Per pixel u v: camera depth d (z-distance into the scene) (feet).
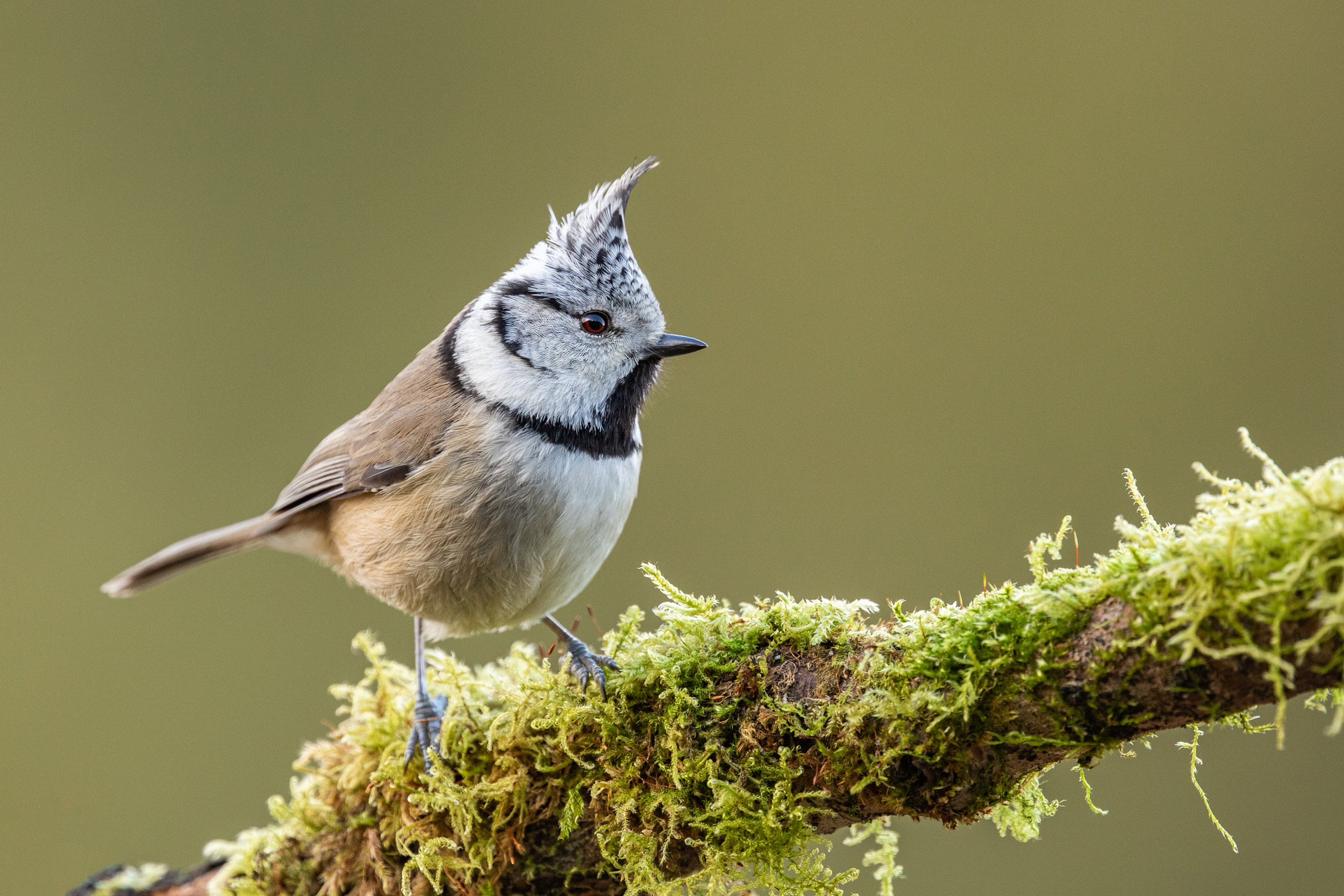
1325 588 10.95
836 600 16.14
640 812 16.55
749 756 15.67
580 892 18.22
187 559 26.58
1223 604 11.55
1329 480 11.20
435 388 23.40
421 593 22.88
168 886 20.84
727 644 16.25
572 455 22.29
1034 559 13.88
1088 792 14.49
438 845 17.87
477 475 21.86
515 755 18.08
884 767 14.37
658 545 38.99
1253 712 13.10
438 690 20.58
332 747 20.49
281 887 19.53
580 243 22.81
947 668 13.79
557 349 22.59
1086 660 12.75
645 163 23.66
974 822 14.61
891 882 17.47
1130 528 12.82
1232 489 12.27
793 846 15.55
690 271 44.42
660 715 16.67
